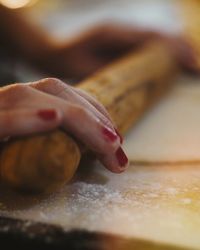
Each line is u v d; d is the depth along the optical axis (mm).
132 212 432
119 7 1949
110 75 672
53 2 2168
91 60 1208
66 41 1248
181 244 386
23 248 392
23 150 397
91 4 2125
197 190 483
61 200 450
